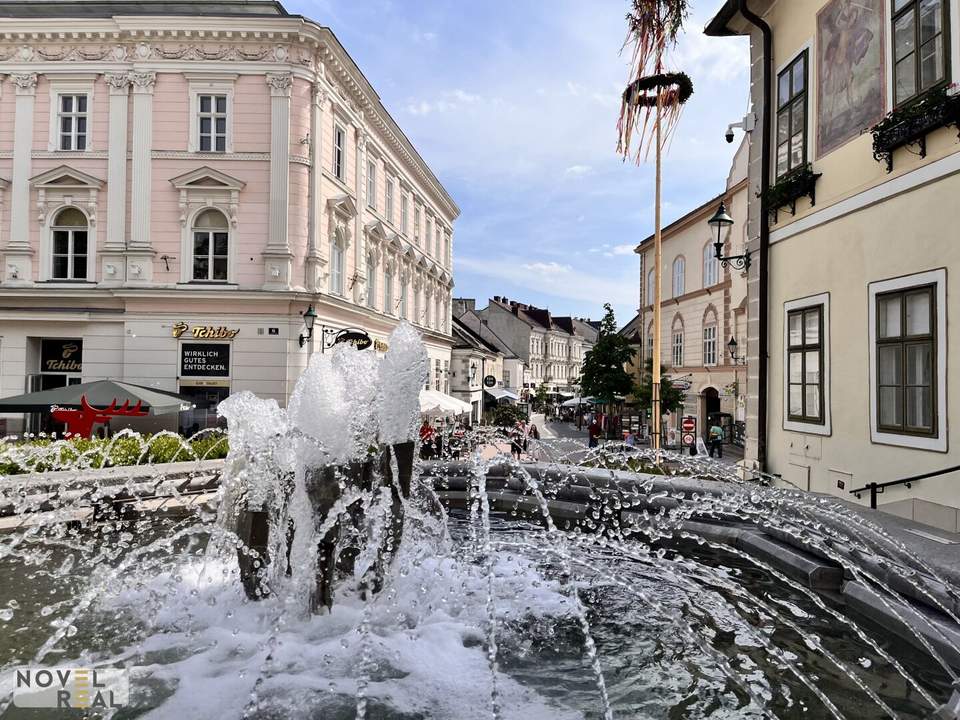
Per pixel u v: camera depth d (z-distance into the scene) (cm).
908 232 803
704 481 784
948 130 740
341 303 2534
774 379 1115
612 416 3225
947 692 364
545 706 350
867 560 516
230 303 2277
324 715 337
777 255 1114
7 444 1059
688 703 354
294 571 489
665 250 3772
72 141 2336
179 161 2309
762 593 541
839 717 337
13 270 2314
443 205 4638
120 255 2298
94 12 2447
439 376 4441
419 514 659
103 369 2298
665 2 887
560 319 11356
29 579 577
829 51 976
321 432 491
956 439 719
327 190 2477
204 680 376
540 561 636
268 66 2309
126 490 849
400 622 472
